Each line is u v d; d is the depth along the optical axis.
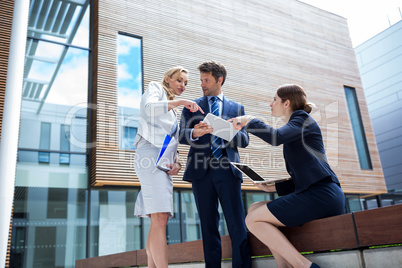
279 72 9.23
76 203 6.23
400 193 10.42
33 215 5.86
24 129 6.15
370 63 16.42
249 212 1.87
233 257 1.99
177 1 8.27
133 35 7.45
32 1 6.93
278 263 1.75
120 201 6.60
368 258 1.50
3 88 5.75
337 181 1.70
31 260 5.68
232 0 9.19
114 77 6.89
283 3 10.19
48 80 6.62
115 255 3.61
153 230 2.01
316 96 9.61
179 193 7.15
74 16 7.24
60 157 6.29
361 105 10.55
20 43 5.39
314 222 1.71
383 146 15.45
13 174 4.76
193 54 8.03
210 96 2.27
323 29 10.72
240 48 8.82
